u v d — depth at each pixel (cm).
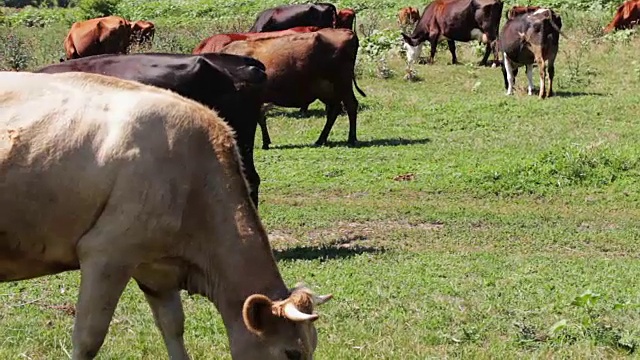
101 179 657
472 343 915
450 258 1284
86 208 660
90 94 676
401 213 1556
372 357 851
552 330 902
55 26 4697
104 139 662
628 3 3416
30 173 654
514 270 1220
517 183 1708
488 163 1845
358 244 1379
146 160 663
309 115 2448
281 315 627
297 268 1207
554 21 2627
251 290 677
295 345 642
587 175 1727
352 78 2092
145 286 720
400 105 2506
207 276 689
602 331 924
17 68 2872
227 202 685
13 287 1084
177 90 1207
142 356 832
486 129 2231
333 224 1496
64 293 1067
